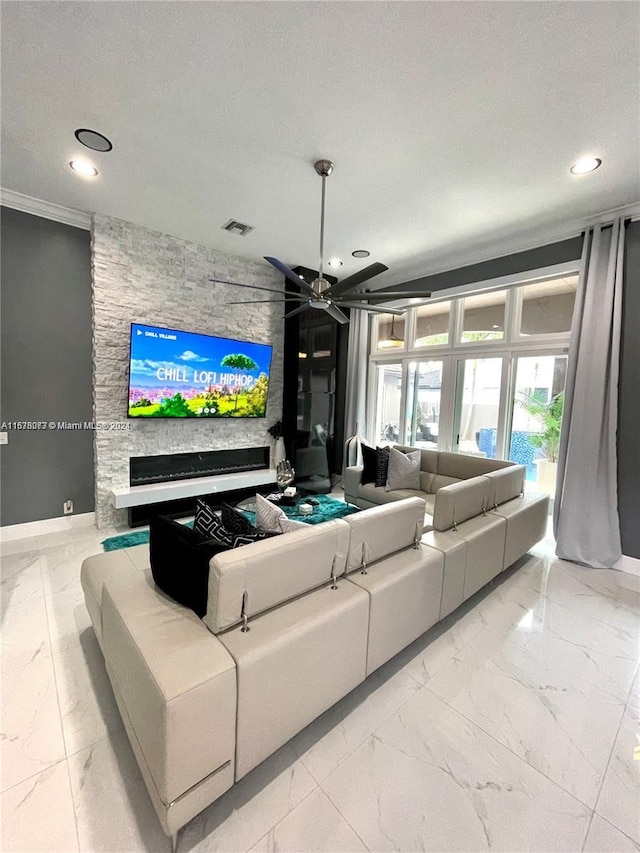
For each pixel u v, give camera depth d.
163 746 1.06
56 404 3.63
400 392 5.36
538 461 4.02
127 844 1.18
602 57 1.76
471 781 1.41
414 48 1.75
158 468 4.25
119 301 3.79
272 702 1.32
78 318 3.69
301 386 5.21
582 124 2.23
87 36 1.73
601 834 1.24
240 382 4.68
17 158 2.68
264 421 5.11
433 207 3.25
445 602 2.21
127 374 3.91
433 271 4.76
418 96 2.04
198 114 2.21
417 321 5.16
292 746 1.53
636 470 3.14
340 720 1.66
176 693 1.07
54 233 3.51
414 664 2.03
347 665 1.62
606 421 3.22
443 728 1.63
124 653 1.35
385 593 1.76
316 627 1.45
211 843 1.19
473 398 4.52
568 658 2.10
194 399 4.31
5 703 1.70
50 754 1.46
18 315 3.40
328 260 4.63
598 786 1.40
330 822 1.26
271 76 1.92
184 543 1.50
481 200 3.12
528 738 1.59
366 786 1.38
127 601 1.53
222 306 4.53
